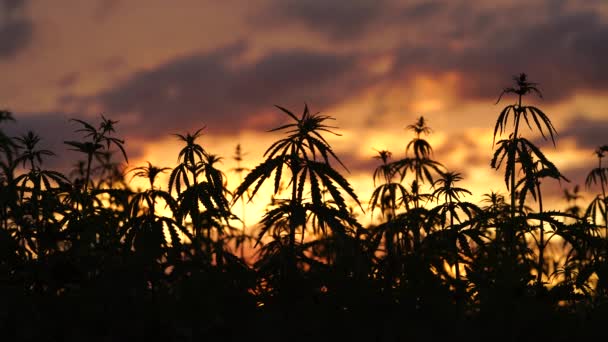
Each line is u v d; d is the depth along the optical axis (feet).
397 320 12.87
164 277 12.64
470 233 14.71
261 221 13.47
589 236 15.05
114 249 13.55
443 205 15.84
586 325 13.47
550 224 15.26
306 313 12.85
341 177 13.35
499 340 12.87
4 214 14.66
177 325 11.80
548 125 15.70
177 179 15.02
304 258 13.52
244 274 13.33
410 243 15.24
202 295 12.33
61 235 14.39
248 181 13.42
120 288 12.35
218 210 14.96
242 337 12.28
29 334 11.56
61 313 12.18
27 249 13.99
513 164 15.60
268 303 13.10
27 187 14.83
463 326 12.94
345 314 13.08
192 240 13.52
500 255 14.92
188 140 15.62
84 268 13.19
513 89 16.16
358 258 13.39
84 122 15.47
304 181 13.41
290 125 13.65
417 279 13.93
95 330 11.87
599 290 15.58
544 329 13.17
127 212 14.53
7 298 12.15
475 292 14.15
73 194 15.44
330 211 13.23
